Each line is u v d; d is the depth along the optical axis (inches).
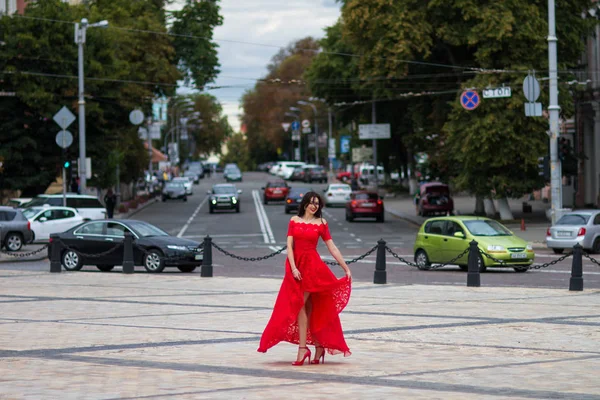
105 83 2336.4
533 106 1514.5
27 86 2185.0
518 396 382.9
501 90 1644.9
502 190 1977.1
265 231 2068.2
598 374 438.0
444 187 2377.0
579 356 494.9
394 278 1080.2
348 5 2060.8
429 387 402.9
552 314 691.4
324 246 1673.2
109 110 2364.7
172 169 5206.7
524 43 1963.6
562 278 1067.3
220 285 963.3
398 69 2025.1
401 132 3058.6
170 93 2898.6
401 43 1983.3
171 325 633.0
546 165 1514.5
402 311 713.6
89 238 1176.2
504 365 464.8
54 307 754.2
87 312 716.7
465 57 2138.3
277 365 466.9
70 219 1759.4
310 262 459.8
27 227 1582.2
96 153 2345.0
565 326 621.6
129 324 639.1
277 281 1010.1
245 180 5536.4
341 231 2048.5
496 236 1159.6
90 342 553.0
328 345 461.7
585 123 2432.3
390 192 3565.5
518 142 1910.7
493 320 654.5
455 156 1962.4
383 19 2016.5
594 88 2306.8
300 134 6058.1
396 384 410.6
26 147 2250.2
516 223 2038.6
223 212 2795.3
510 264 1130.7
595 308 733.9
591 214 1411.2
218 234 1995.6
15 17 2230.6
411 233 1962.4
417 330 601.6
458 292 879.1
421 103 2228.1
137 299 817.5
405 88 2202.3
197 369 454.9
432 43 2021.4
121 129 2576.3
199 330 605.9
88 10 2541.8
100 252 1168.8
